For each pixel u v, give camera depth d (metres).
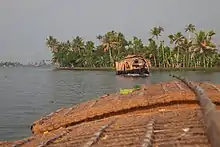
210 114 5.77
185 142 5.25
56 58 170.38
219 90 10.95
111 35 131.12
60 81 79.31
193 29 112.38
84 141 6.28
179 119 7.05
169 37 115.75
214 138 4.69
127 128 6.84
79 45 154.62
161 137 5.75
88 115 10.36
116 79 82.25
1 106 32.88
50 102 36.81
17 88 58.81
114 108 10.38
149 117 7.97
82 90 53.41
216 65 126.56
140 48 129.38
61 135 7.82
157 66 129.50
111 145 5.70
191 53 122.31
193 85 11.78
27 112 28.77
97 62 152.50
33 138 8.69
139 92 12.95
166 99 10.29
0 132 20.00
